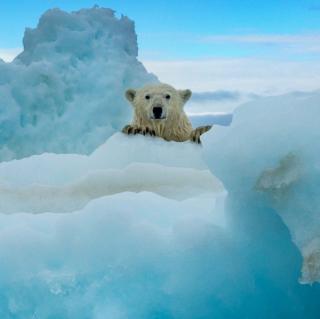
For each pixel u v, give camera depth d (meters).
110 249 1.48
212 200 1.83
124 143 2.91
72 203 2.07
